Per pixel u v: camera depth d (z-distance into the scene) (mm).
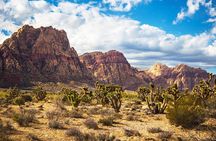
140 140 14695
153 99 31469
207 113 22453
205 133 17000
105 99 43938
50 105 43719
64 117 23562
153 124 20875
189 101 20766
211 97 29672
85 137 14219
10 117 21688
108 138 13664
